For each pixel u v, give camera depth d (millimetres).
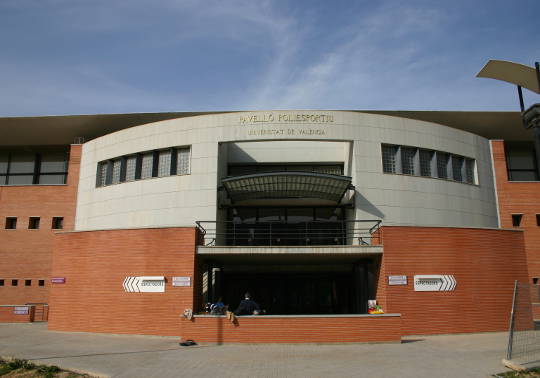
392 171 23641
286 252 18438
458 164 25547
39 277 27297
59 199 27922
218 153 23203
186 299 17672
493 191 26609
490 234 18891
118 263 18766
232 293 24078
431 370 10883
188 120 23859
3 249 27906
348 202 24125
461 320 17734
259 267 23703
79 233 19797
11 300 27109
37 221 28297
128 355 13430
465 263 18312
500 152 27234
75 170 27906
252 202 25156
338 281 24156
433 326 17469
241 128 23266
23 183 31062
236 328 15352
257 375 10633
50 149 31719
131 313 18109
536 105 9516
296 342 15117
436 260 18141
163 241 18422
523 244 19234
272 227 25469
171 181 23344
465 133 25953
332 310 23781
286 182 21594
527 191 26781
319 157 26219
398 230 18250
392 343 15180
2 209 28438
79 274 19344
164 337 17422
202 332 15445
